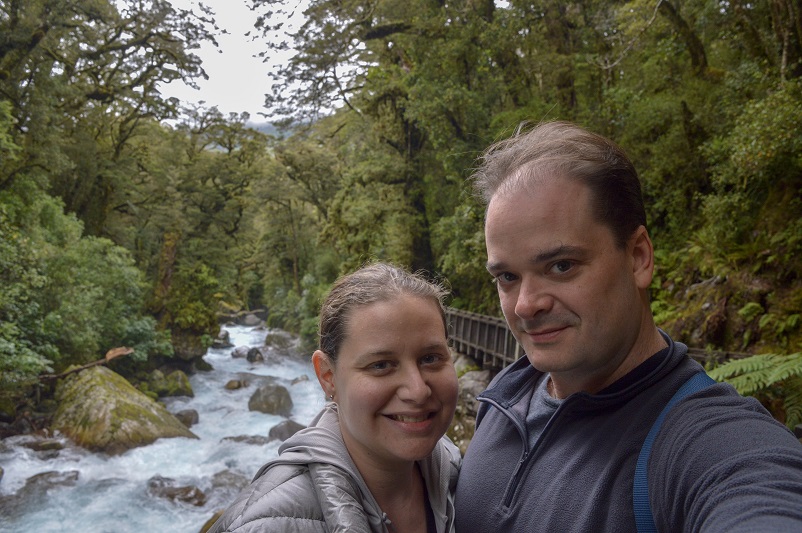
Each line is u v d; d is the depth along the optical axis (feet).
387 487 4.10
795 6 25.17
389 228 58.13
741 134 25.12
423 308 3.94
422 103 44.98
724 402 2.90
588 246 3.28
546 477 3.61
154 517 28.96
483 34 42.73
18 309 41.55
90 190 72.08
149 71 71.31
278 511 3.43
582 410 3.61
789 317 21.88
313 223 112.27
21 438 36.60
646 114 33.86
